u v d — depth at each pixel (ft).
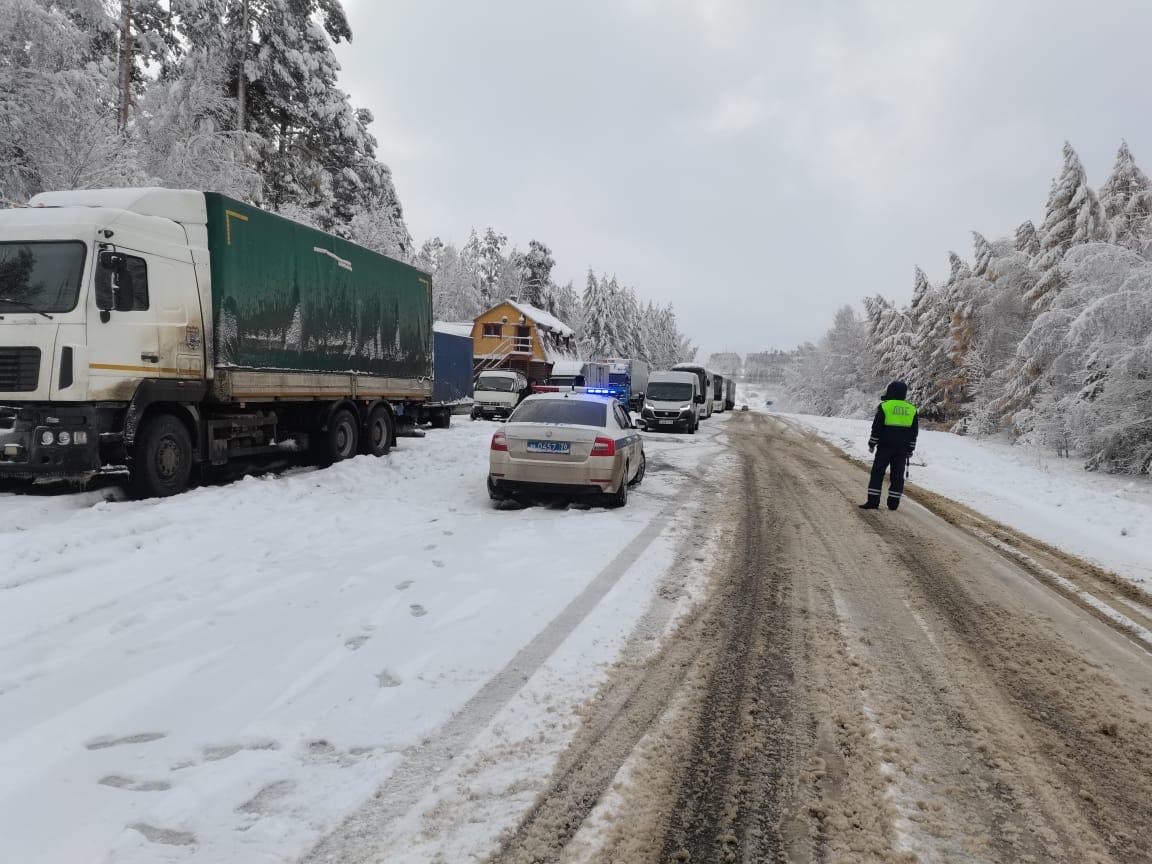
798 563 21.30
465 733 10.20
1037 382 75.20
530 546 21.63
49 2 52.65
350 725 10.30
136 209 27.30
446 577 17.98
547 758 9.62
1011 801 9.06
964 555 23.56
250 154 79.00
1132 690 12.89
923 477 46.24
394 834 7.85
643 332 320.50
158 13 78.79
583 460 27.37
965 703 11.98
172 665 12.23
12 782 8.52
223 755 9.42
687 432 84.79
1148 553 25.08
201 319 29.32
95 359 24.59
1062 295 63.98
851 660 13.66
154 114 73.20
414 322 48.03
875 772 9.61
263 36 87.86
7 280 24.61
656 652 13.64
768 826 8.32
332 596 16.17
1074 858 7.93
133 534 21.72
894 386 32.24
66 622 14.21
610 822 8.27
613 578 18.45
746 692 12.03
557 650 13.44
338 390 38.75
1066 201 98.48
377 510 26.81
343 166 101.86
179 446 28.53
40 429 23.79
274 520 24.27
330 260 37.78
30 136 49.42
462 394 74.43
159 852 7.37
